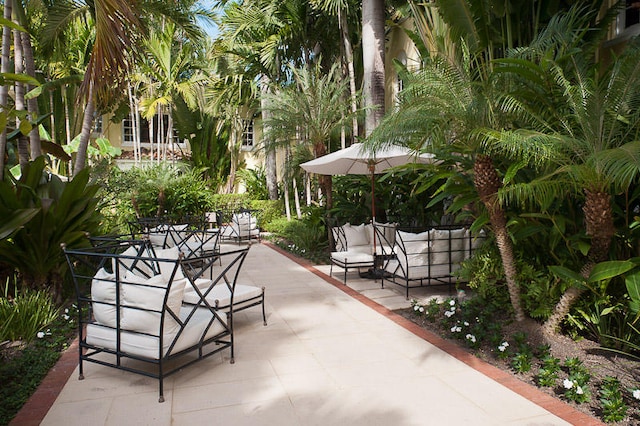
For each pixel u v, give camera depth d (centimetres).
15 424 254
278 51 1285
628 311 333
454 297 506
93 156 1461
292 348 377
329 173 838
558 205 372
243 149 2075
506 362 339
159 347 284
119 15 443
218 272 764
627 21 634
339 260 666
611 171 271
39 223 498
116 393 295
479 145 370
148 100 1639
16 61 602
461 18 595
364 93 903
